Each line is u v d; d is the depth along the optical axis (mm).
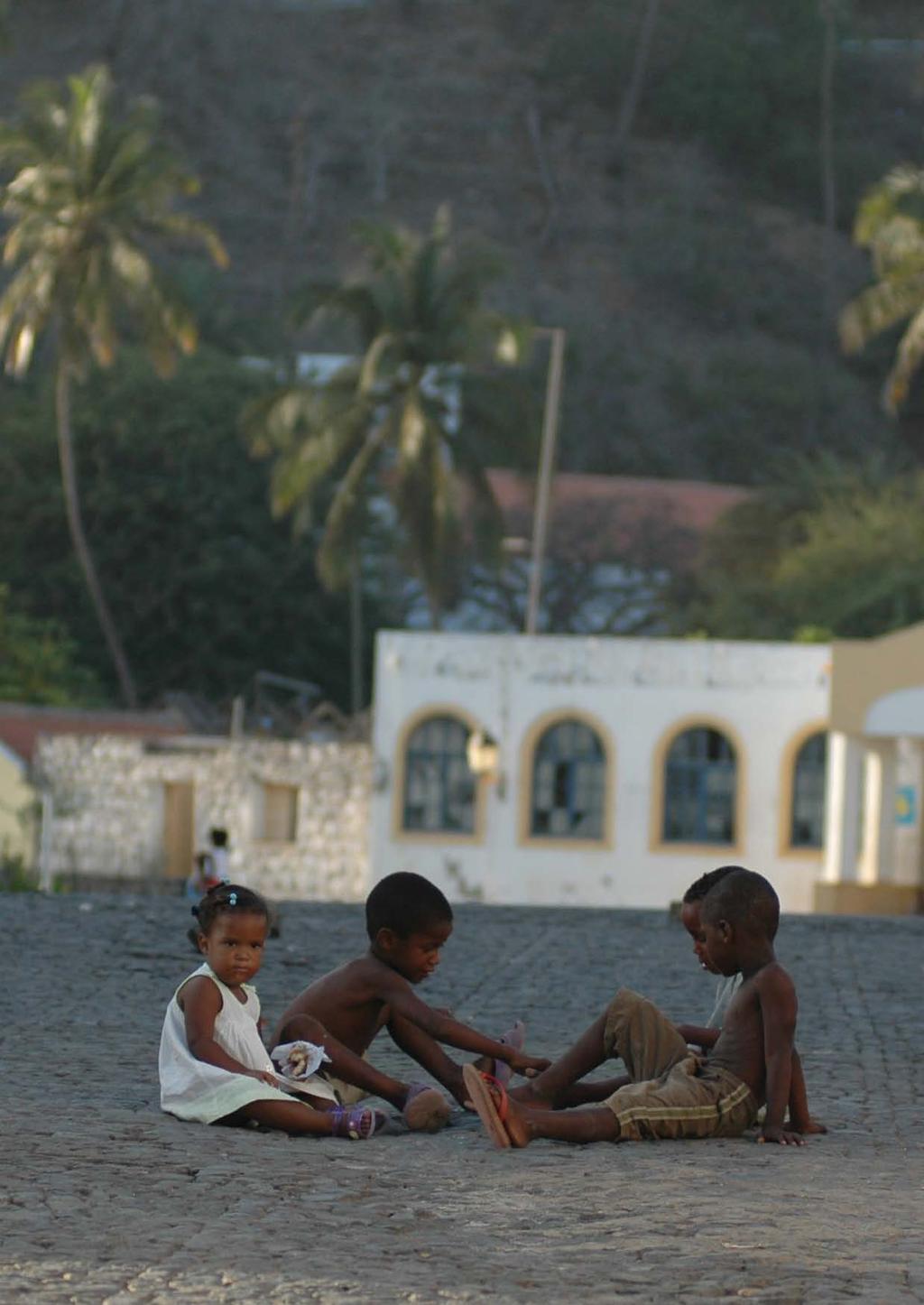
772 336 196375
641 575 123125
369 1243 10203
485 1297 9141
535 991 22859
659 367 183750
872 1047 19219
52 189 97562
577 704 74750
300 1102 13734
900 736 60969
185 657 124500
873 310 83750
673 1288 9336
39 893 35062
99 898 32969
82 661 123188
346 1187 11617
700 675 73938
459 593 124938
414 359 96375
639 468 173250
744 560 123562
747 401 181500
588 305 194875
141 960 24094
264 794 80688
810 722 73312
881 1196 11711
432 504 96125
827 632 78750
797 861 73250
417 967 14641
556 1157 12836
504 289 193625
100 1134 13000
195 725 92438
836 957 27688
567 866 74750
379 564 128000
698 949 14641
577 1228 10586
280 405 98000
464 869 75625
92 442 124750
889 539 112750
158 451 124625
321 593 126125
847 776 62375
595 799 75000
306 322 99562
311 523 125750
